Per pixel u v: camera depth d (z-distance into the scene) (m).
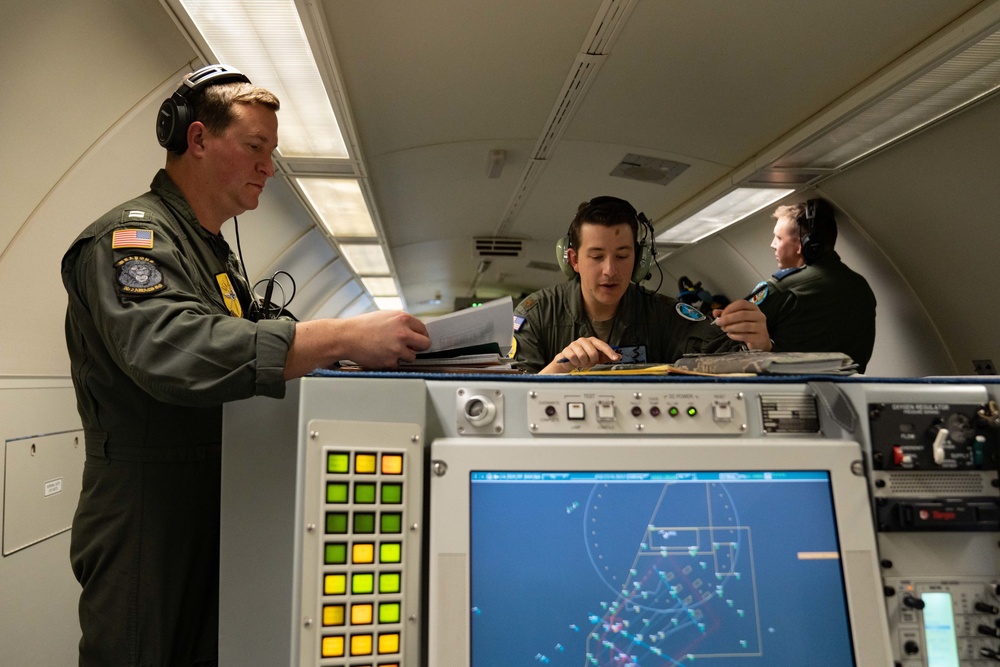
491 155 4.50
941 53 2.72
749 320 1.40
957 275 4.00
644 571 0.74
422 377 0.81
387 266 7.64
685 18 2.80
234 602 0.82
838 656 0.73
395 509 0.72
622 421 0.81
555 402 0.81
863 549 0.76
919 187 3.82
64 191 2.34
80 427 2.59
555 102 3.64
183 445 1.17
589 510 0.75
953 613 0.80
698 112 3.70
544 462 0.75
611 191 5.19
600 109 3.74
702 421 0.83
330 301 8.63
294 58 2.85
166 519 1.14
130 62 2.36
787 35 2.90
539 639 0.71
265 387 0.85
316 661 0.68
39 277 2.29
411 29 2.86
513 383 0.82
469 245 7.34
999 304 3.85
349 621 0.69
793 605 0.74
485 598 0.71
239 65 2.88
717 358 1.09
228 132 1.39
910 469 0.83
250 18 2.52
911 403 0.85
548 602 0.72
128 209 1.13
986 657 0.79
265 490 0.84
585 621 0.72
